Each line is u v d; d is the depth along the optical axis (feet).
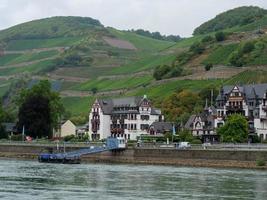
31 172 556.10
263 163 641.40
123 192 405.18
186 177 520.83
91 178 501.15
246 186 451.94
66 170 590.14
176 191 416.46
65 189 416.05
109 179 494.18
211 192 414.00
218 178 513.86
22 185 437.17
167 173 563.89
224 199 380.78
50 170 587.68
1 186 427.33
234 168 648.38
